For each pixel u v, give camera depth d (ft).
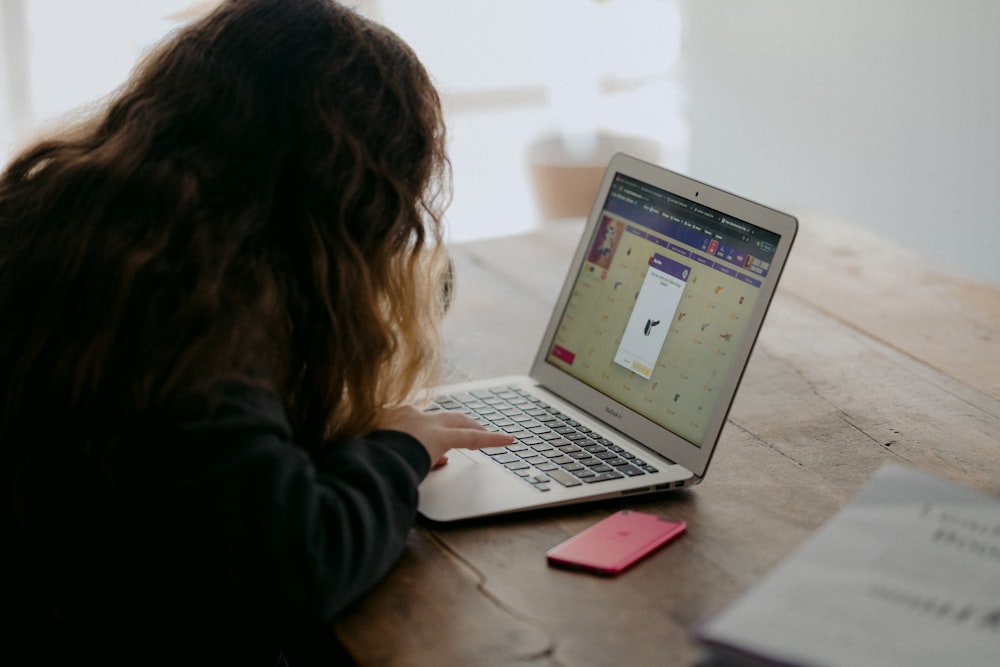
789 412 4.17
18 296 3.07
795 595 2.43
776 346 4.80
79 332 2.93
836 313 5.15
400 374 3.64
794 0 11.14
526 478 3.57
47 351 2.96
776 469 3.72
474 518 3.36
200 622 3.03
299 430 3.36
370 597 2.98
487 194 12.94
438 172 3.55
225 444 2.78
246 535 2.68
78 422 2.88
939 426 4.04
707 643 2.30
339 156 3.19
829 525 2.74
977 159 9.59
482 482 3.54
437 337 3.79
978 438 3.94
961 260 9.96
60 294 3.00
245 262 3.04
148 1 11.14
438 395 4.19
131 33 11.19
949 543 2.65
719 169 12.66
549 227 6.52
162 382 2.84
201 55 3.28
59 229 3.08
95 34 11.10
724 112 12.42
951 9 9.53
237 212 3.08
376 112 3.28
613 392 4.00
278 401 2.98
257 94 3.20
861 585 2.47
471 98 13.55
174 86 3.26
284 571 2.70
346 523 2.87
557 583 3.03
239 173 3.13
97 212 3.06
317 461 3.32
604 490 3.48
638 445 3.84
